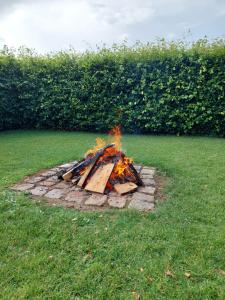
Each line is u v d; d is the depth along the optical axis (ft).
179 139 29.58
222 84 29.84
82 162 15.11
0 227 10.03
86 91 34.45
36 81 36.29
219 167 17.78
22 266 7.93
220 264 8.13
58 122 37.50
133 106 33.32
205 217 10.95
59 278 7.48
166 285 7.28
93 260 8.26
